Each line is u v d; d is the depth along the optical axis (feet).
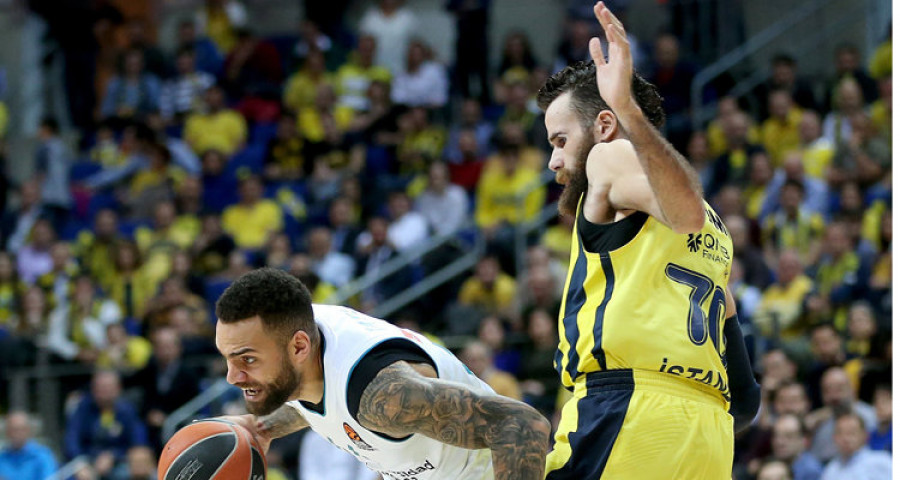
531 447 11.96
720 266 13.38
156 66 56.90
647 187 12.28
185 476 13.87
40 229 46.88
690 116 46.32
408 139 49.49
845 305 34.19
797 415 30.01
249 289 12.69
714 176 41.88
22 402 38.93
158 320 40.45
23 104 58.90
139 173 51.37
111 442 35.40
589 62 13.50
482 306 37.86
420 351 13.26
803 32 50.19
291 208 47.52
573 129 13.25
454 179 46.80
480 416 12.21
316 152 50.01
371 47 54.54
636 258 12.77
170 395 36.17
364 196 46.34
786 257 34.47
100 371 37.24
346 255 43.04
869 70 46.68
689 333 12.79
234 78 56.24
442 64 53.42
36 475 34.76
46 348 40.45
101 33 60.03
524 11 56.65
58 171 51.80
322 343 13.16
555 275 37.73
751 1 51.06
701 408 12.94
